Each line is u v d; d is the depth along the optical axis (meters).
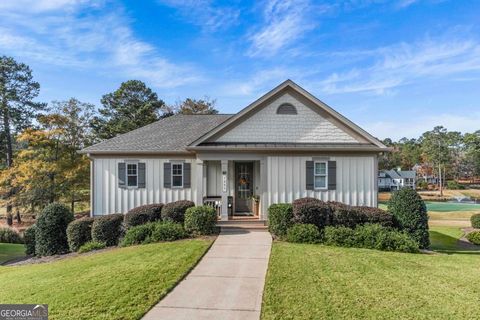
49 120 24.59
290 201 13.69
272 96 14.10
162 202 14.83
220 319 5.02
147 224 11.62
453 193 58.38
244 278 7.01
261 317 5.02
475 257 9.45
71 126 25.66
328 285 6.37
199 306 5.51
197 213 11.72
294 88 14.10
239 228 12.96
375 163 13.91
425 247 11.23
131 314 5.09
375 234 10.35
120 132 37.16
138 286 6.33
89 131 27.77
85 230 12.10
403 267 7.79
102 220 11.84
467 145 67.00
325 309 5.25
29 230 13.05
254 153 13.81
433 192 60.28
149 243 10.84
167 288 6.26
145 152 14.66
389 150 13.64
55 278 7.23
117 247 11.04
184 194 14.86
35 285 6.79
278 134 14.07
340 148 13.50
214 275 7.21
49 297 5.88
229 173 15.87
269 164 13.77
